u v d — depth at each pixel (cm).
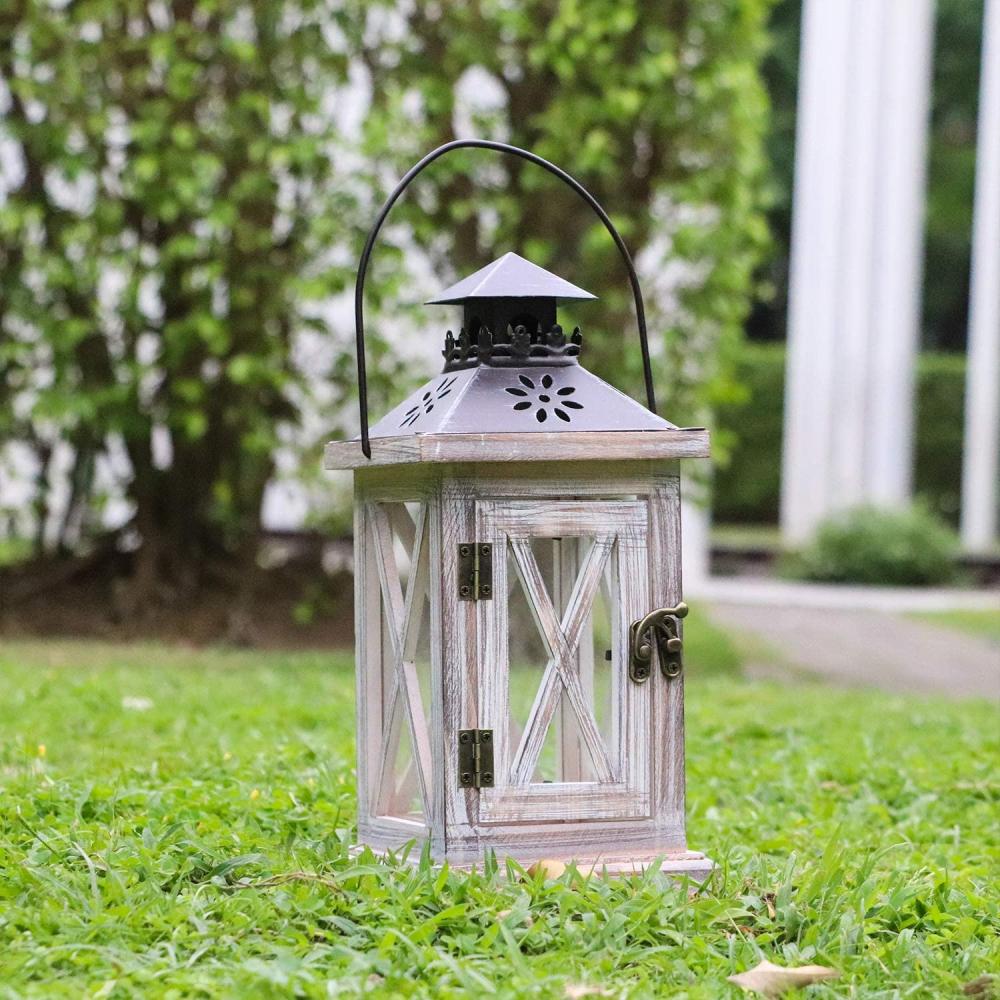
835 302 2422
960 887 456
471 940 365
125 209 1129
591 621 409
